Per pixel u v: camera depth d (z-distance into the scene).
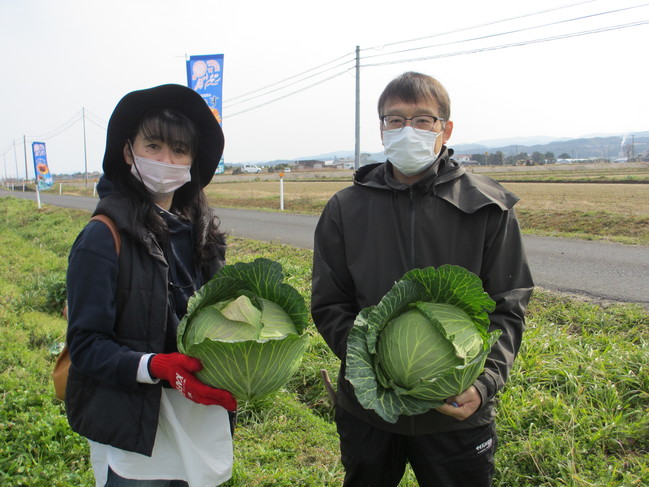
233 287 2.09
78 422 1.96
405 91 2.19
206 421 2.18
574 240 12.32
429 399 1.83
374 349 1.83
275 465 3.54
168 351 2.07
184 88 2.07
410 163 2.18
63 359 2.17
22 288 9.24
